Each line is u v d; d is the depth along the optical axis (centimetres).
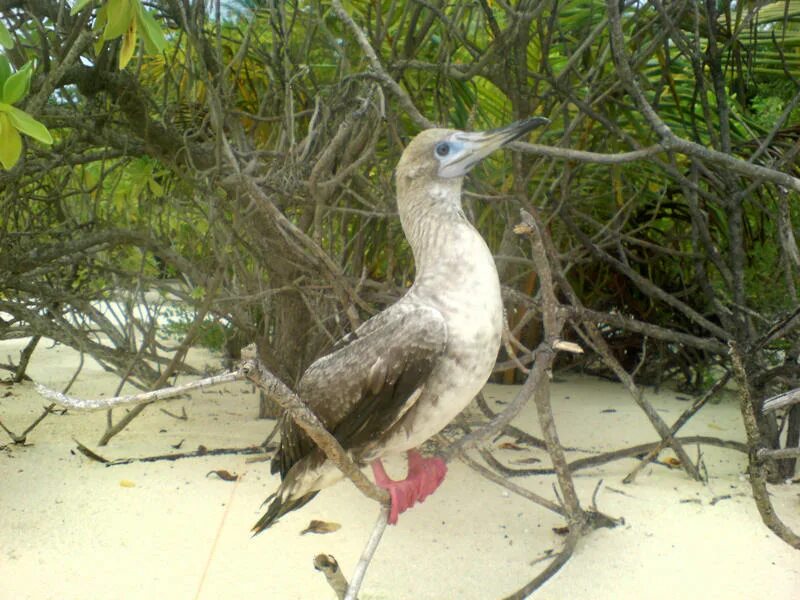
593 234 181
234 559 95
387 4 144
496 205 133
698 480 124
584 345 200
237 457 132
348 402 74
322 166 110
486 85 158
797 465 131
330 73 154
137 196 147
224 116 121
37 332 150
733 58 142
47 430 147
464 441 76
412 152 78
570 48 149
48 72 110
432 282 74
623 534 104
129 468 126
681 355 192
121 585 88
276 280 144
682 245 187
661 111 160
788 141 137
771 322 122
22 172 126
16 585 88
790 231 110
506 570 94
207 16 129
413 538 102
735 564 96
